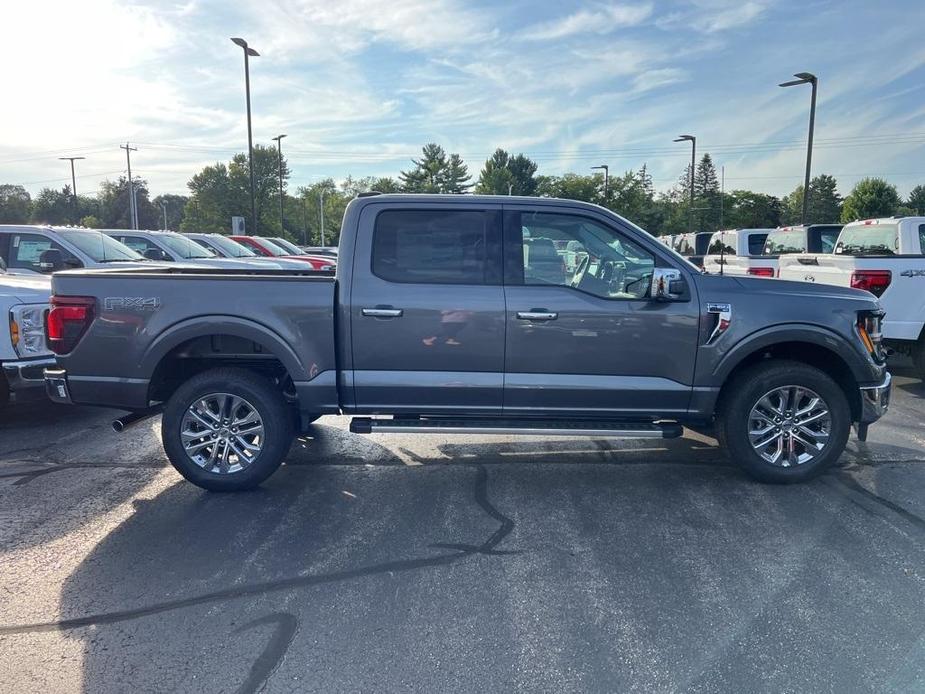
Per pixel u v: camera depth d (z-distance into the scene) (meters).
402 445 6.13
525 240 4.81
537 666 2.89
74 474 5.40
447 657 2.96
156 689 2.76
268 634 3.14
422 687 2.76
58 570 3.78
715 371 4.80
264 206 90.44
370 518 4.48
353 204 4.83
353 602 3.42
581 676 2.82
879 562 3.79
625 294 4.82
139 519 4.49
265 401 4.85
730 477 5.22
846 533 4.18
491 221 4.80
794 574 3.66
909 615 3.25
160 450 6.06
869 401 4.95
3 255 9.63
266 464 4.90
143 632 3.17
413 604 3.39
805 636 3.08
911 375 9.23
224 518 4.50
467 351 4.77
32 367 6.34
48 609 3.37
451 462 5.64
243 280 4.77
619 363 4.79
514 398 4.84
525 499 4.80
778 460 4.99
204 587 3.58
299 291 4.76
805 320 4.78
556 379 4.80
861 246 9.55
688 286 4.78
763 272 11.02
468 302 4.73
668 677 2.81
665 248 4.87
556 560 3.85
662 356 4.79
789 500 4.73
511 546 4.04
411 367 4.80
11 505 4.74
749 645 3.02
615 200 57.53
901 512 4.51
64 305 4.84
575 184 59.88
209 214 89.62
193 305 4.78
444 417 5.01
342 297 4.75
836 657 2.93
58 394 4.93
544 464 5.57
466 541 4.12
